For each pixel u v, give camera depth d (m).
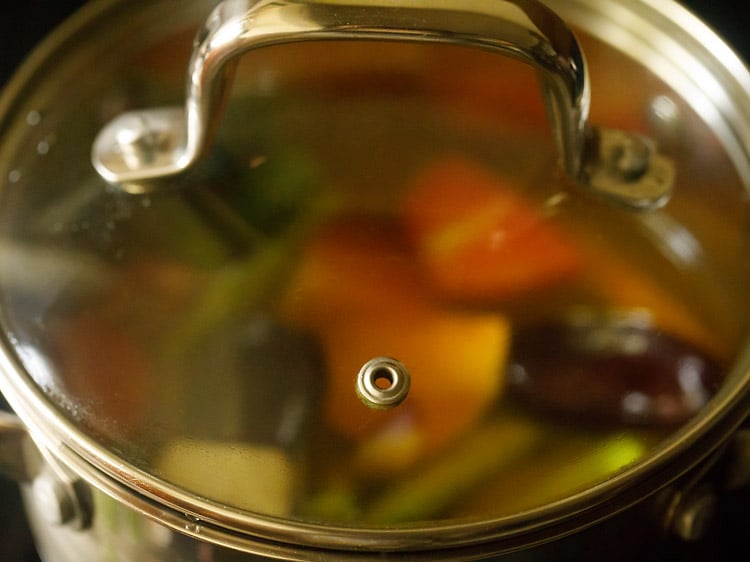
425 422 0.22
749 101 0.26
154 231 0.24
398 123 0.26
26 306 0.24
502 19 0.22
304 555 0.21
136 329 0.23
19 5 0.38
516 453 0.22
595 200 0.25
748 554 0.30
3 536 0.31
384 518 0.21
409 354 0.23
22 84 0.27
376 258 0.23
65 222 0.25
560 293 0.23
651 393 0.23
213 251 0.24
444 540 0.21
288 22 0.22
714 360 0.23
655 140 0.26
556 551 0.22
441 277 0.23
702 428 0.22
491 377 0.22
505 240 0.24
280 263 0.23
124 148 0.25
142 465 0.22
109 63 0.28
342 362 0.22
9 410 0.32
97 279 0.24
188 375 0.22
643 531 0.24
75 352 0.23
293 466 0.22
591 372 0.23
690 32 0.27
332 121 0.26
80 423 0.22
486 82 0.26
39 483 0.24
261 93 0.26
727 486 0.25
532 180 0.25
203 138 0.24
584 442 0.22
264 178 0.25
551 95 0.23
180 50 0.28
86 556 0.25
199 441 0.22
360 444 0.22
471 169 0.25
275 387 0.22
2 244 0.25
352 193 0.24
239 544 0.21
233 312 0.23
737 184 0.26
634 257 0.24
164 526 0.22
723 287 0.24
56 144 0.26
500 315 0.23
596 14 0.28
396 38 0.22
